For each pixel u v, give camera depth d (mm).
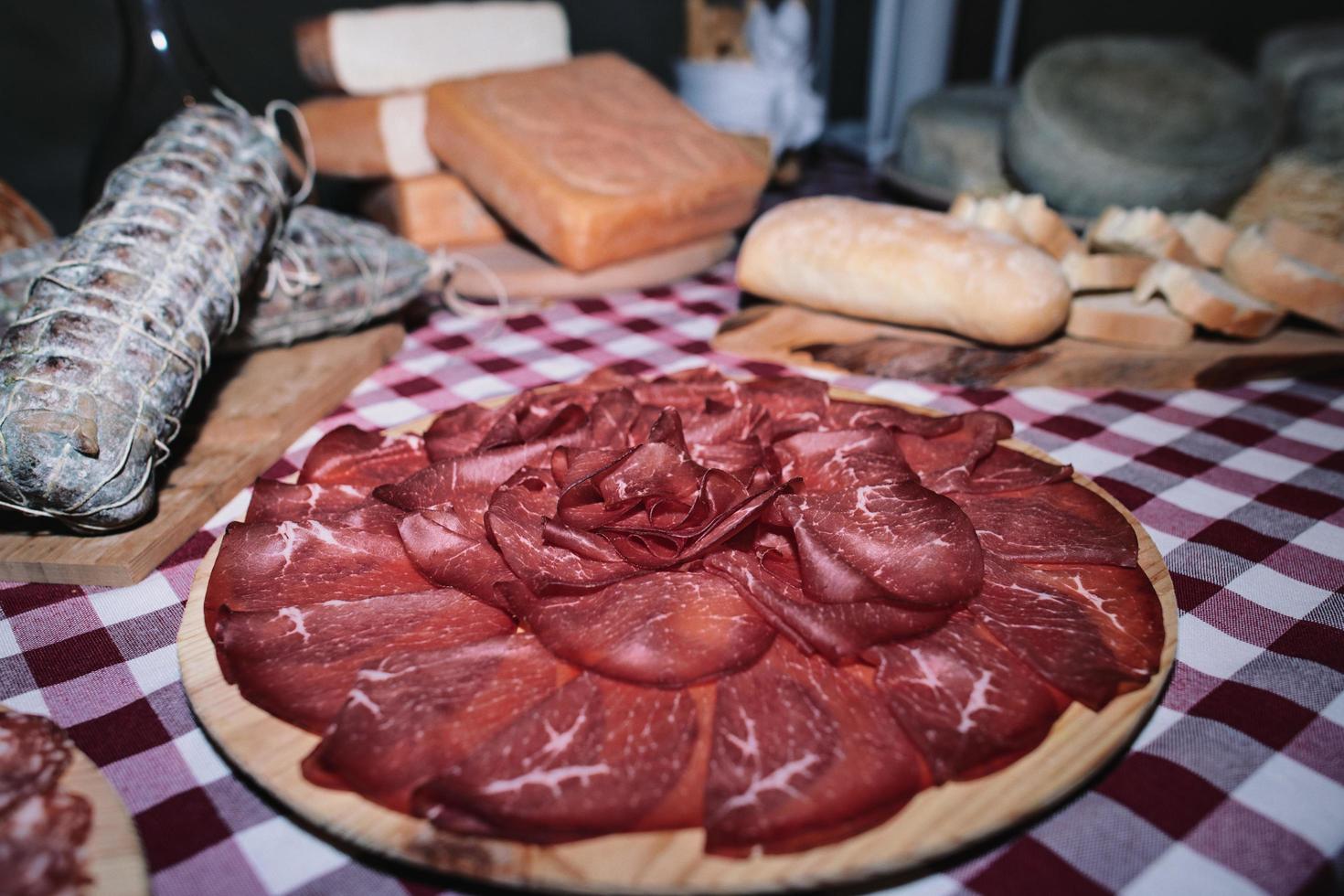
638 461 795
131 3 1317
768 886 504
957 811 549
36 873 525
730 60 2340
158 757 670
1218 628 794
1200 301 1289
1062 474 904
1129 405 1246
